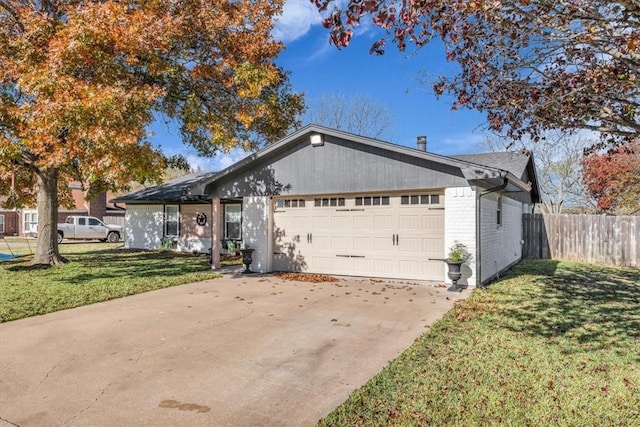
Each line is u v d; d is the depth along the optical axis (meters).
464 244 8.42
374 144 9.13
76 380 3.83
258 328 5.55
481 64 4.31
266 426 3.00
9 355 4.51
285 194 10.59
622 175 16.38
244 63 10.95
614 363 4.16
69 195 17.00
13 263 12.87
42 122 8.55
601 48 3.39
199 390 3.62
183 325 5.70
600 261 13.61
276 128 12.94
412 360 4.25
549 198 23.12
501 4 3.11
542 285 8.76
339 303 7.07
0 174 12.29
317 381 3.80
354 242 9.98
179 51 10.66
